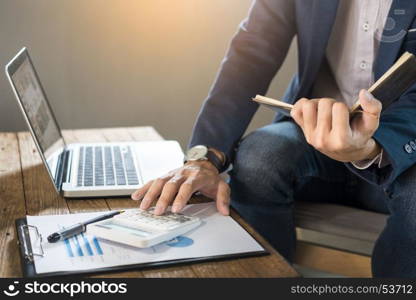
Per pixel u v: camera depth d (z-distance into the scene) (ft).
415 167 3.72
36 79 4.68
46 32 7.86
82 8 7.91
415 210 3.66
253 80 4.77
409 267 3.68
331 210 4.92
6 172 4.37
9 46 7.79
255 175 4.33
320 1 4.50
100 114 8.34
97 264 2.72
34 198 3.76
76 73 8.11
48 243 2.95
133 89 8.37
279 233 4.48
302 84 4.78
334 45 4.84
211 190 3.71
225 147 4.49
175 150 4.82
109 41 8.11
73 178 4.00
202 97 8.66
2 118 7.93
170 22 8.27
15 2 7.66
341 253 4.67
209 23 8.41
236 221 3.38
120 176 4.05
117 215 3.22
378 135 3.49
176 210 3.33
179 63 8.45
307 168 4.59
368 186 4.87
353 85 4.76
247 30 4.89
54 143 4.44
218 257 2.85
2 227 3.26
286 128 4.74
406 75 2.95
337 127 2.93
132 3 8.07
